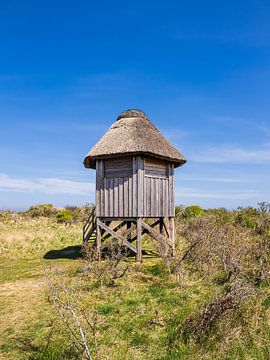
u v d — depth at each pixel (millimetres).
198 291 8500
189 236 15633
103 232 16672
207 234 12234
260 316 6500
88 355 4891
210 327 5953
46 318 7484
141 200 13430
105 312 7504
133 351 5750
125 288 9203
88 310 7625
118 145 13672
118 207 13977
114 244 13977
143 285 9516
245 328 6016
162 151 13930
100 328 6637
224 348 5496
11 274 12672
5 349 6180
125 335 6309
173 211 15000
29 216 36125
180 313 6926
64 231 24328
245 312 6453
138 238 13328
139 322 6770
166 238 14703
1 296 9633
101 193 14484
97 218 14570
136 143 13391
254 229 15000
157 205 14211
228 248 10602
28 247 18453
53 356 5594
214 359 5305
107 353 5637
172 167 15148
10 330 7047
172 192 15047
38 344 6254
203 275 9812
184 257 10766
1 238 20453
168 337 6039
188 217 23797
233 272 9055
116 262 10719
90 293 8953
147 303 7875
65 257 15977
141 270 11312
